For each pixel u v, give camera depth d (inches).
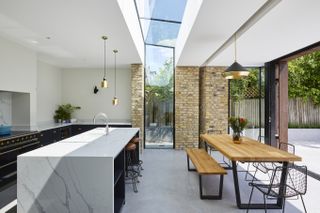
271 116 233.6
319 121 323.0
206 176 171.5
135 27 179.6
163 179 164.2
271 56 208.8
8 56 165.2
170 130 275.4
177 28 221.8
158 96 275.9
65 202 87.7
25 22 128.6
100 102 283.0
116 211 110.6
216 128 258.4
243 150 131.0
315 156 234.7
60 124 233.5
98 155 88.8
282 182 112.2
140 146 251.6
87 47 183.5
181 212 115.2
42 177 87.7
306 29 135.3
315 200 129.9
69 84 283.0
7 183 140.8
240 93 265.0
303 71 311.9
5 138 139.0
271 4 104.0
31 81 194.9
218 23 126.0
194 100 262.5
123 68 282.7
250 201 125.0
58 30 142.6
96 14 117.6
